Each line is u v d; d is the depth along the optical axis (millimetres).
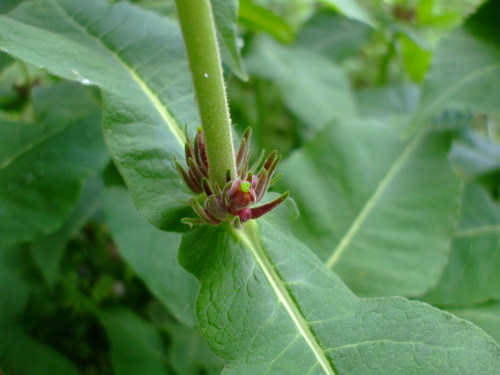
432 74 177
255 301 117
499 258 188
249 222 125
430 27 278
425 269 178
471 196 208
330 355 109
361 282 176
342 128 207
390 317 113
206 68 105
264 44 281
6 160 169
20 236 163
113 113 129
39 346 181
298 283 120
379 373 106
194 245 125
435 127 213
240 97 300
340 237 188
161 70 146
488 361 104
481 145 240
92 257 242
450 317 110
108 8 158
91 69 133
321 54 289
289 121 301
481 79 172
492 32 179
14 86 213
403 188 198
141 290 240
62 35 150
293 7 392
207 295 118
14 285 191
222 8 138
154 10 187
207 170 119
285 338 112
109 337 191
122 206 189
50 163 171
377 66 356
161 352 192
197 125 139
